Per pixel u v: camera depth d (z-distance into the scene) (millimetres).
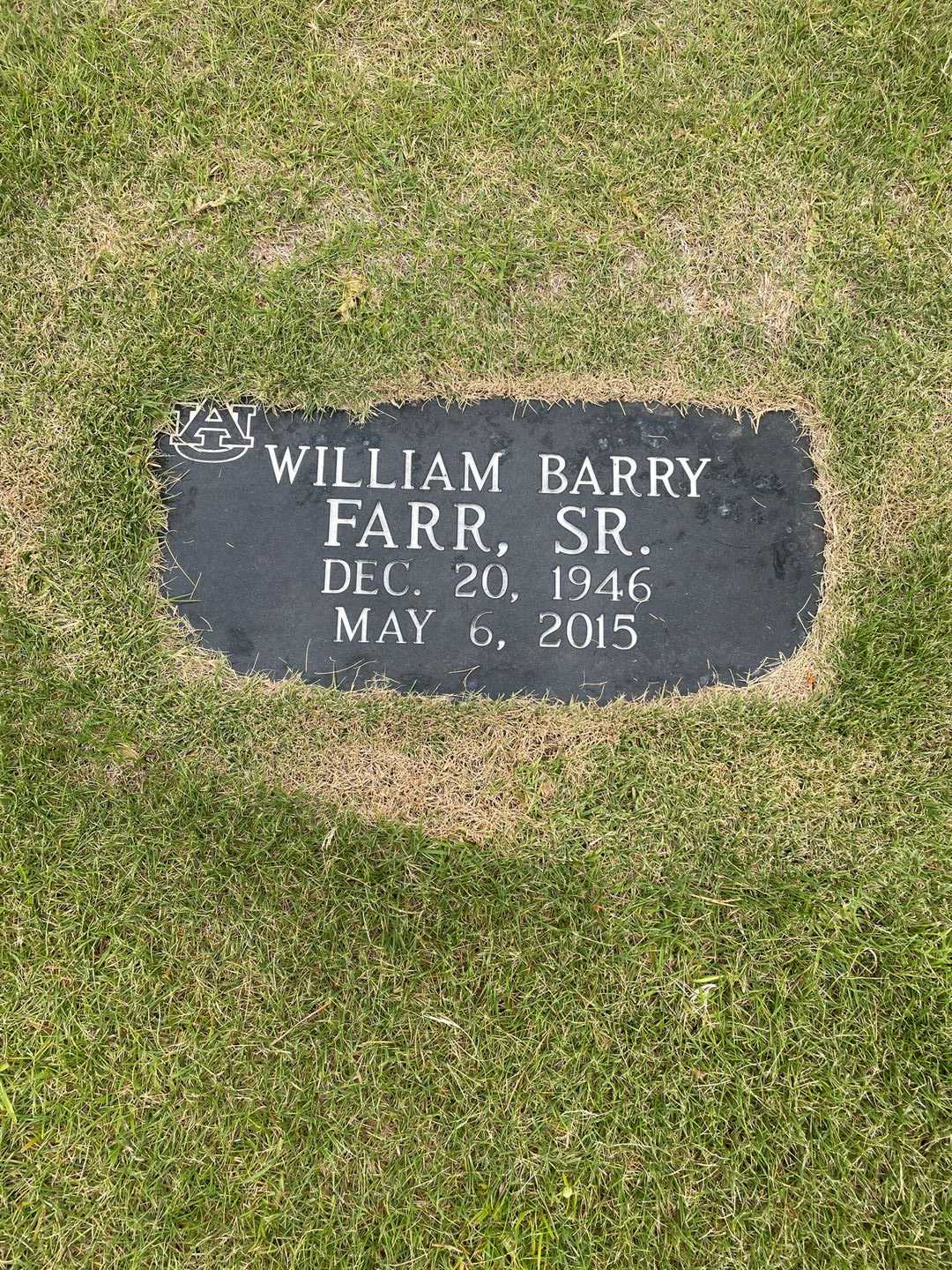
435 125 1754
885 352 1746
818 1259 1614
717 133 1762
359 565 1707
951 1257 1614
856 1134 1635
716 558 1722
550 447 1725
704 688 1707
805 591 1724
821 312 1747
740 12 1774
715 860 1676
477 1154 1624
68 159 1743
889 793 1693
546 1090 1635
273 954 1651
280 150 1748
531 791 1684
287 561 1708
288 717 1688
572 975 1652
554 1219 1612
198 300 1729
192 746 1685
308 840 1670
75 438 1714
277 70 1759
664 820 1682
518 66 1766
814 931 1667
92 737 1682
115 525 1707
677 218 1755
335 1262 1604
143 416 1716
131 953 1649
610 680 1703
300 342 1727
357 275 1736
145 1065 1634
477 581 1708
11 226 1737
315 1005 1646
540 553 1712
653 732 1695
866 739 1702
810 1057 1648
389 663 1699
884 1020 1656
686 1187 1623
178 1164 1619
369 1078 1634
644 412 1732
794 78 1770
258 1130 1624
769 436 1738
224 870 1663
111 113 1750
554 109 1760
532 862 1672
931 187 1765
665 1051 1644
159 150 1747
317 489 1716
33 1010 1642
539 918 1661
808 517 1731
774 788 1690
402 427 1723
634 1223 1615
